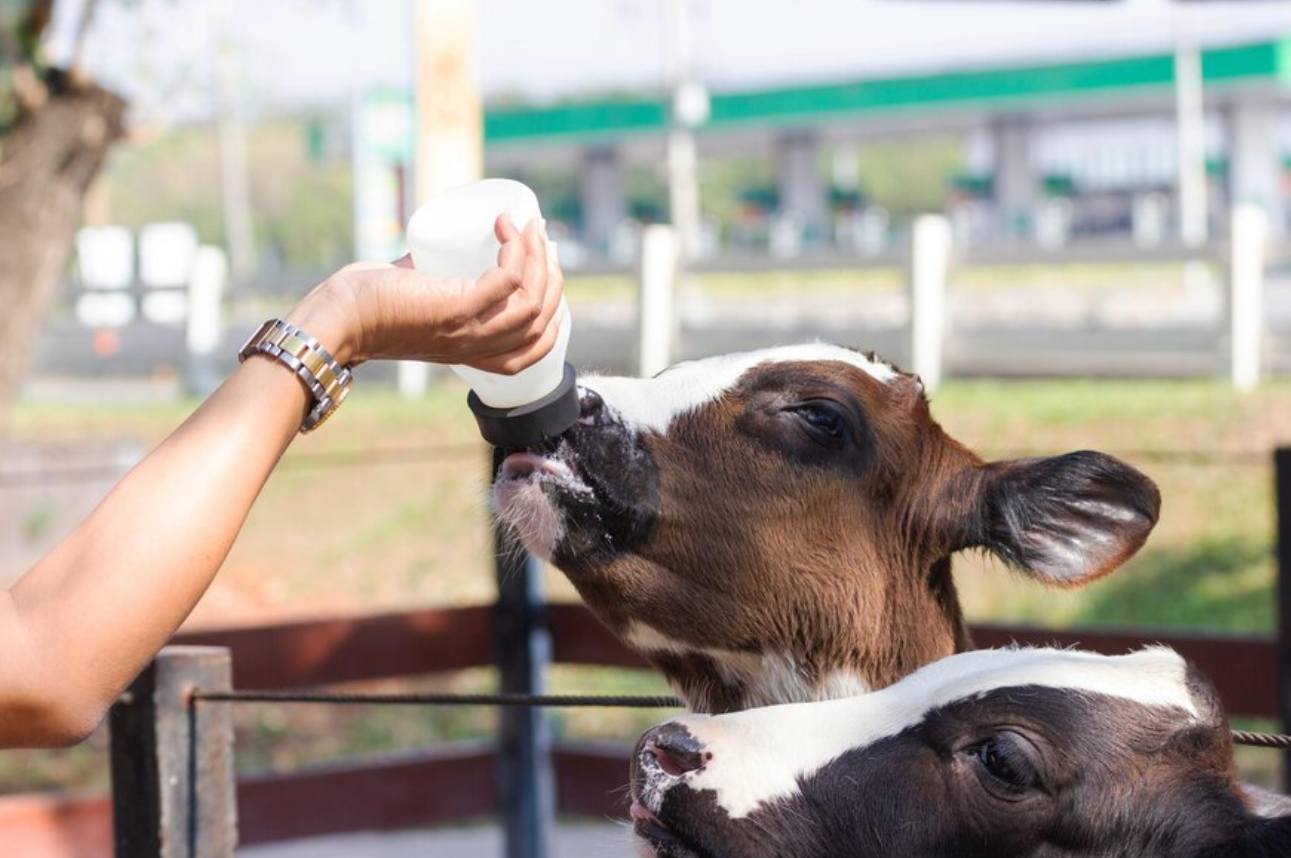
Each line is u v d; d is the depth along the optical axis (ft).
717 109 122.83
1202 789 7.96
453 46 20.80
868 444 10.04
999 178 128.77
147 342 62.08
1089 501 10.09
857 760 8.22
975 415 36.42
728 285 88.12
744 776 8.21
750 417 9.80
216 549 6.15
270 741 26.71
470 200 7.48
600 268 47.91
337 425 42.24
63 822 17.57
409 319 6.61
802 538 9.82
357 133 55.06
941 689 8.44
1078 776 7.99
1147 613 26.63
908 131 134.10
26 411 52.37
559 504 9.36
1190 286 64.75
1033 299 63.10
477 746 19.43
